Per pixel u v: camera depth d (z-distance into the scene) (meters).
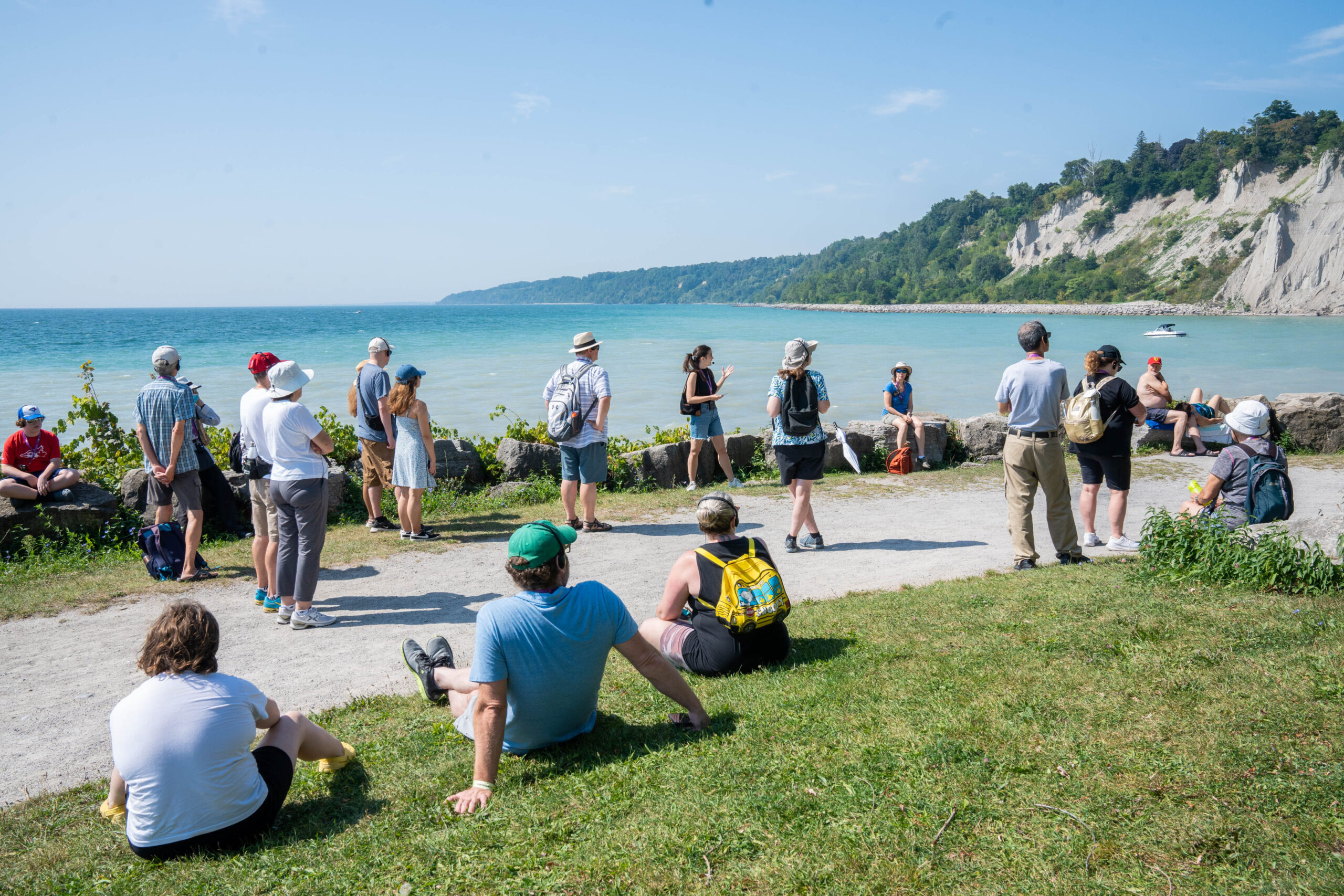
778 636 4.58
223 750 3.02
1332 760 2.87
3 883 2.94
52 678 5.20
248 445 6.27
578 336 8.79
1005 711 3.56
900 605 5.68
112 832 3.32
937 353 42.88
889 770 3.14
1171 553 5.87
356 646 5.63
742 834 2.80
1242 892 2.30
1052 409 6.52
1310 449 12.99
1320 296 142.12
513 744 3.64
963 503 10.12
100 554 8.23
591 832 2.92
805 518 8.02
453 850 2.89
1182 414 12.88
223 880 2.85
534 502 10.51
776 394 7.70
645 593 6.67
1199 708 3.36
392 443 8.39
